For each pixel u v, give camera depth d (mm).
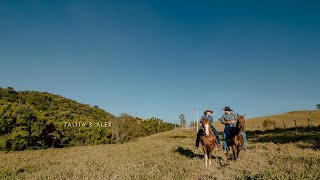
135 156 20016
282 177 8641
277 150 18719
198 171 11594
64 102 149500
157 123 138625
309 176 8719
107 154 23297
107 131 86062
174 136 71125
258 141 29062
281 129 51906
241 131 13469
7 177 11555
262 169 10203
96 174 11078
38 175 11570
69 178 10609
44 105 129625
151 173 10930
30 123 56625
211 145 13383
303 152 15859
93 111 149000
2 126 51969
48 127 65875
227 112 14680
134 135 89500
